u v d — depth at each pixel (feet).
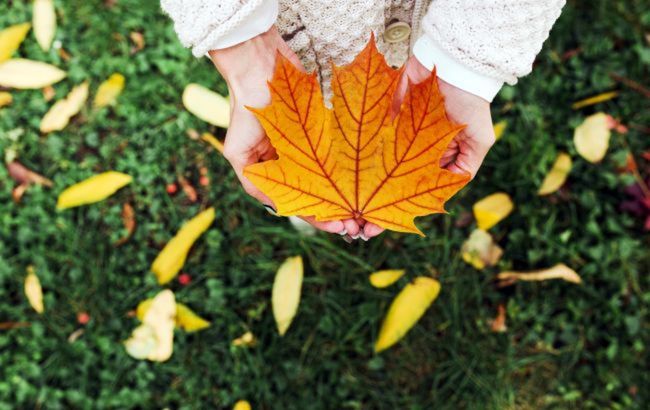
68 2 3.80
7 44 3.69
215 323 3.53
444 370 3.49
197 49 2.19
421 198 2.13
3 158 3.67
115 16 3.81
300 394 3.46
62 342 3.51
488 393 3.46
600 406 3.46
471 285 3.55
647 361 3.49
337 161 2.13
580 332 3.53
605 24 3.79
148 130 3.70
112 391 3.47
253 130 2.30
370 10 2.35
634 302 3.52
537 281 3.57
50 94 3.74
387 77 1.96
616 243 3.56
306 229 3.48
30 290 3.51
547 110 3.71
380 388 3.49
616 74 3.73
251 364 3.47
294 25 2.40
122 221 3.63
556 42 3.78
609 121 3.57
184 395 3.50
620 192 3.62
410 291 3.44
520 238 3.58
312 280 3.53
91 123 3.72
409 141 2.06
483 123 2.28
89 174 3.68
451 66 2.19
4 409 3.45
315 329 3.51
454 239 3.57
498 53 2.13
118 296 3.55
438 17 2.16
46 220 3.60
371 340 3.52
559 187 3.63
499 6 2.06
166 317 3.43
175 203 3.66
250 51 2.21
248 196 3.61
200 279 3.58
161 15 3.82
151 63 3.78
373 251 3.55
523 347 3.53
